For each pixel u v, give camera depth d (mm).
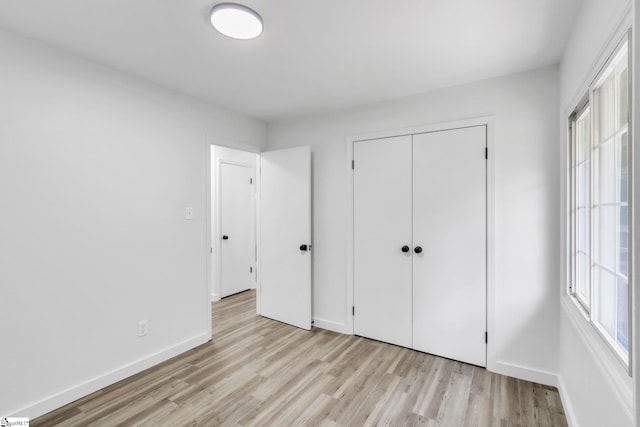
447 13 1586
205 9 1556
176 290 2646
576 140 1898
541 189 2172
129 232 2312
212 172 4277
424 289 2664
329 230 3217
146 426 1756
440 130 2572
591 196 1505
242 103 2945
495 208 2328
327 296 3244
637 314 846
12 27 1704
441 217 2574
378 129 2891
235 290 4602
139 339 2375
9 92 1745
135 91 2350
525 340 2236
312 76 2348
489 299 2363
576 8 1542
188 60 2102
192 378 2268
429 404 1955
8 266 1739
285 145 3529
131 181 2326
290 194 3361
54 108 1922
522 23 1674
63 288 1960
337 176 3154
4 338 1725
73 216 2008
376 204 2906
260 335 3074
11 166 1749
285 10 1558
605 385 1227
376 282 2920
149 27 1716
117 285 2240
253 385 2174
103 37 1814
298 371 2363
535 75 2197
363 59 2084
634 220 858
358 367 2424
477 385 2164
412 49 1952
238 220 4648
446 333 2568
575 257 1887
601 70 1308
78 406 1935
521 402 1968
